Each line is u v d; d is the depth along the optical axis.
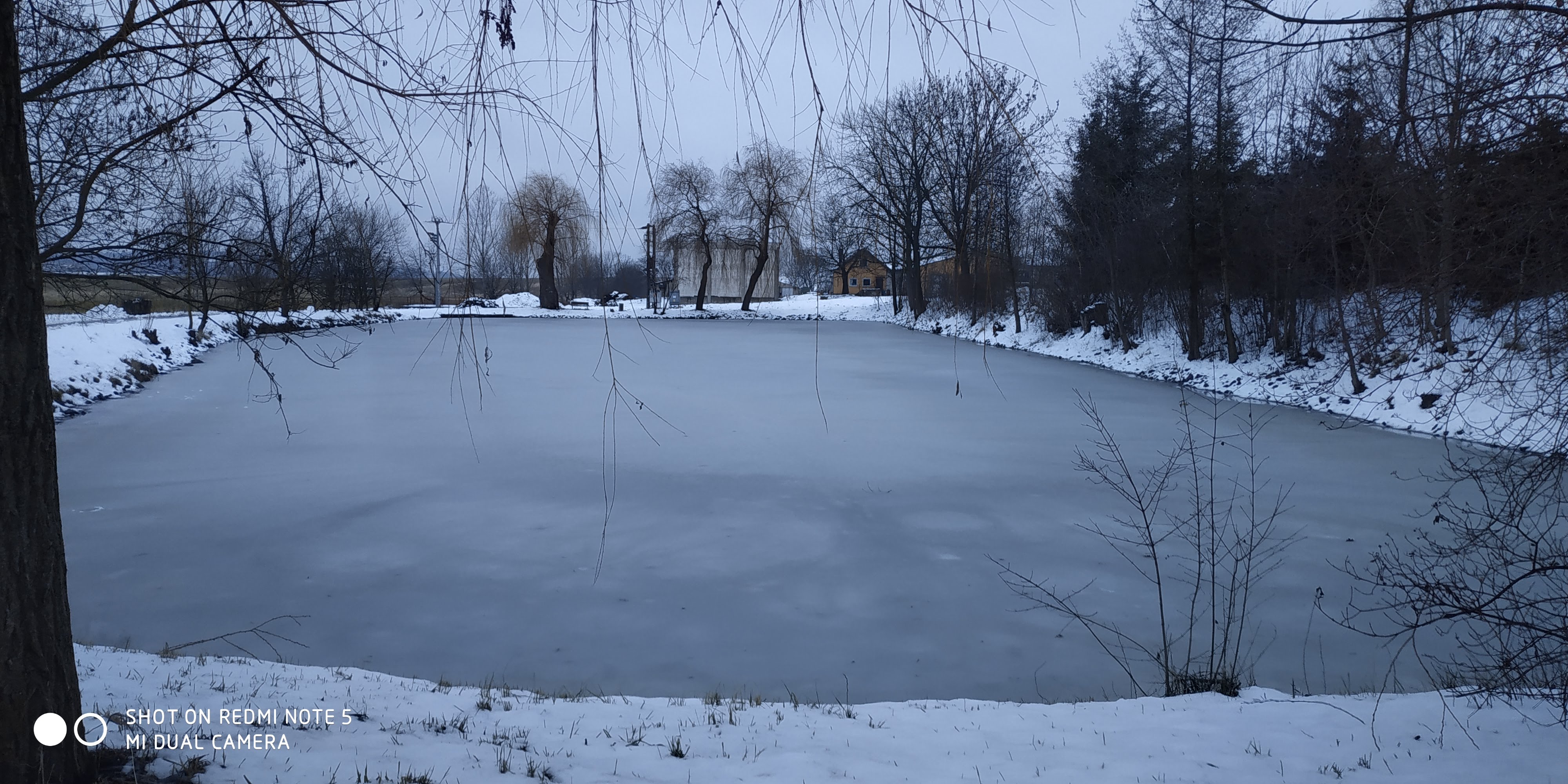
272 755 3.80
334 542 10.95
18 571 2.80
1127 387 26.42
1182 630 8.43
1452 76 4.64
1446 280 5.24
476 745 4.45
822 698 6.98
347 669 6.89
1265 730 5.45
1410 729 5.36
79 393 21.14
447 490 13.66
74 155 4.91
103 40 3.79
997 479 14.66
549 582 9.62
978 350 38.78
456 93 2.60
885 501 13.19
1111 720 5.74
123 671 5.84
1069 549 10.92
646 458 16.19
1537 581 6.99
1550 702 5.50
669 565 10.25
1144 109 27.92
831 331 50.84
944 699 6.98
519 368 30.78
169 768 3.39
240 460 15.66
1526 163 4.66
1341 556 10.48
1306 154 7.98
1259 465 15.15
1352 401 19.66
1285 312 24.09
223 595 9.11
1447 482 13.55
